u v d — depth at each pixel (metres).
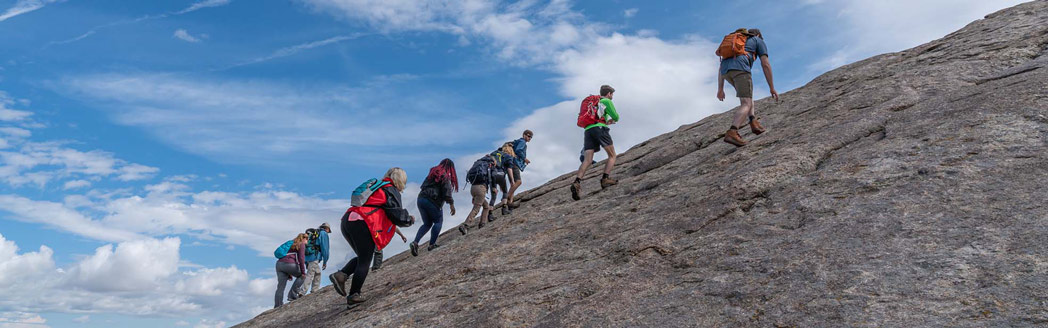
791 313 3.01
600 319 3.60
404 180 6.55
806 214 4.29
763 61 7.57
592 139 8.80
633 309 3.61
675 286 3.80
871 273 3.17
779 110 9.33
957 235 3.36
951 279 2.94
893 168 4.59
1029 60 6.88
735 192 5.18
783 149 6.01
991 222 3.42
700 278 3.79
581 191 9.41
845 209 4.14
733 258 3.92
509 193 10.52
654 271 4.21
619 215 6.38
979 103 5.45
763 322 3.02
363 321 5.32
